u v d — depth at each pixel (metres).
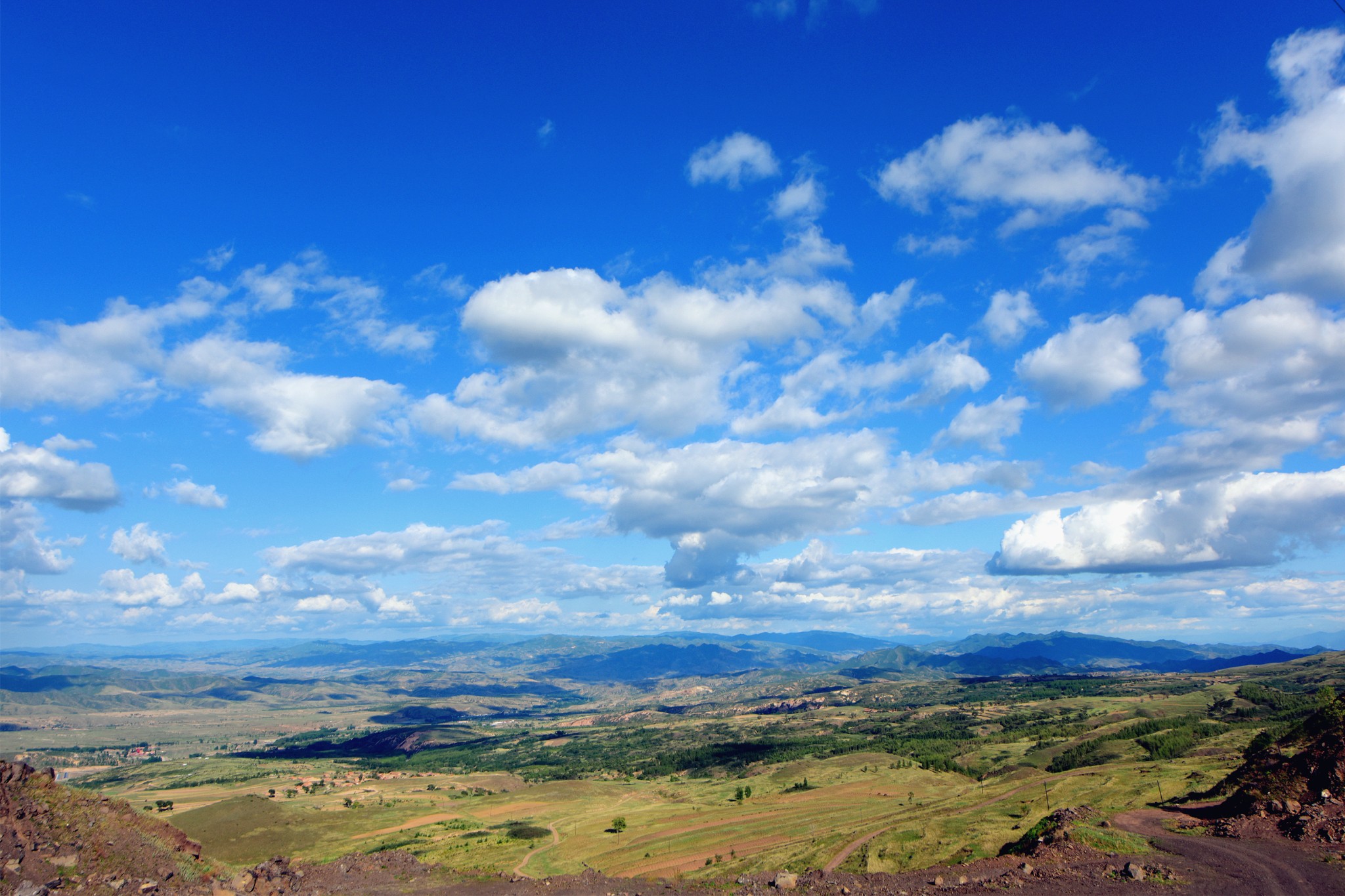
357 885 66.62
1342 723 74.62
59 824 47.53
